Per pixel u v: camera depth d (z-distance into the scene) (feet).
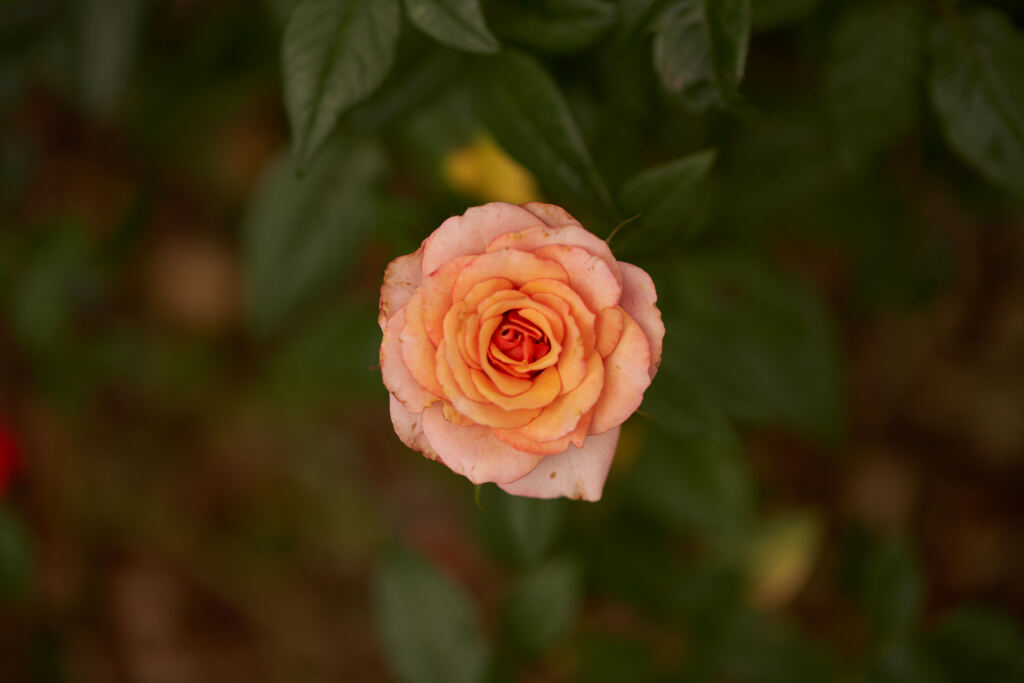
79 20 2.48
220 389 4.03
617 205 1.97
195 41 2.84
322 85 1.94
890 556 2.44
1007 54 2.03
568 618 2.36
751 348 2.33
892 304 3.36
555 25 1.99
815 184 2.40
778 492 3.85
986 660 2.38
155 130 3.57
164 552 4.09
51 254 3.24
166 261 4.21
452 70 2.13
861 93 2.10
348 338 2.50
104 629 4.02
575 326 1.80
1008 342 3.86
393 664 2.35
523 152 2.02
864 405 3.95
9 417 3.97
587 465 1.86
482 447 1.83
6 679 3.77
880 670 2.40
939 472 3.90
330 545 4.05
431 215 2.21
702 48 1.94
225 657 4.03
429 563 2.35
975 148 2.04
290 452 4.06
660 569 2.57
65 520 4.02
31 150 3.87
